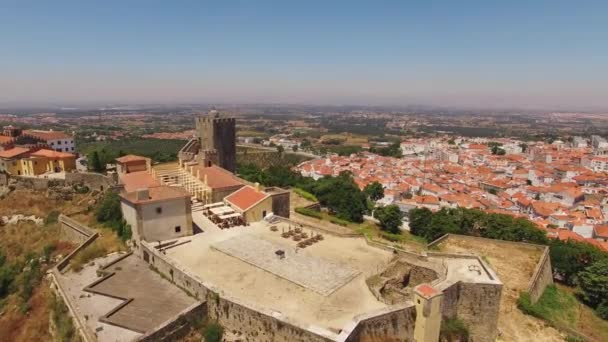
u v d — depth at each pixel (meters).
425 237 89.44
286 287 39.88
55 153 95.56
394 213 93.00
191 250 49.53
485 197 147.12
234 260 46.53
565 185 161.00
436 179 177.50
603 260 67.81
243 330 34.47
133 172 82.38
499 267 63.44
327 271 43.03
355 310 35.62
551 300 60.09
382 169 197.00
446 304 38.62
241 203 63.72
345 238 54.94
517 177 193.62
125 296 39.69
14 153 91.19
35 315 45.22
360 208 99.56
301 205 99.25
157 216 51.81
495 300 39.59
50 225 72.44
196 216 63.34
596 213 126.31
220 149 97.44
